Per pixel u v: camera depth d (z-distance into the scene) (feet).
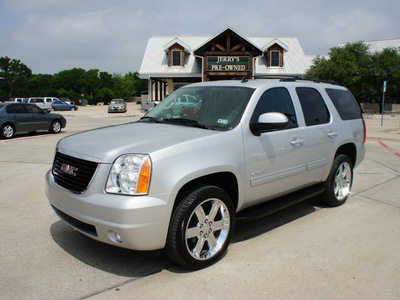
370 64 95.96
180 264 10.49
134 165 9.66
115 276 10.36
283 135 13.12
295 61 110.11
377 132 52.65
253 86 13.15
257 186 12.31
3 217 15.20
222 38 97.91
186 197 10.27
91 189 9.89
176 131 11.74
